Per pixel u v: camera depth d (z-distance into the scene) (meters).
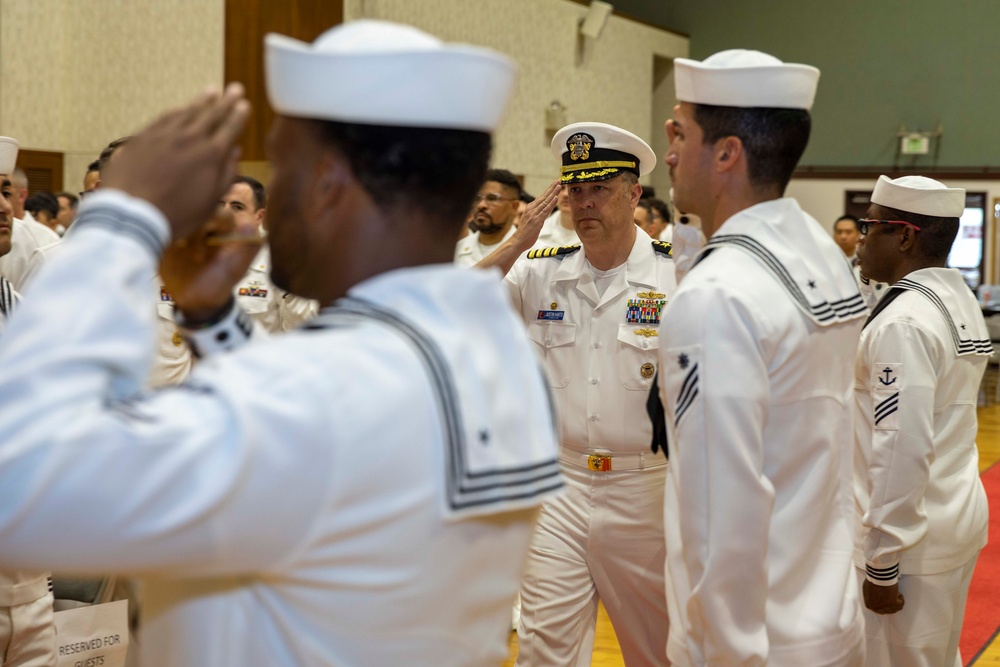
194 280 1.03
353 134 0.96
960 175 13.70
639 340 2.77
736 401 1.63
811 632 1.73
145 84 9.40
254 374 0.86
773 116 1.77
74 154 9.76
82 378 0.80
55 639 2.62
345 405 0.87
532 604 2.90
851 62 14.13
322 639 0.90
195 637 0.94
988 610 4.55
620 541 2.81
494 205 5.54
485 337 1.02
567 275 2.91
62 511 0.78
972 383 2.71
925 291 2.61
